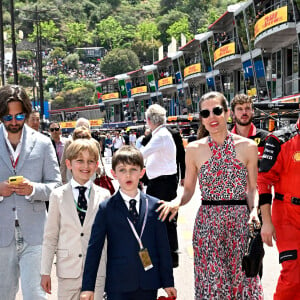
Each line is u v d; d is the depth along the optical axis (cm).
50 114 11175
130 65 15600
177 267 709
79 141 448
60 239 443
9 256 441
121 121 8881
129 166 388
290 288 427
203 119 441
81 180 452
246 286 425
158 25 18950
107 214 387
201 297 428
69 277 438
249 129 625
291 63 3322
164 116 714
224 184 432
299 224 440
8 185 426
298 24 2959
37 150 461
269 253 760
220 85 4816
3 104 440
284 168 446
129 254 380
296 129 449
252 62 3738
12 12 2973
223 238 429
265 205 447
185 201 446
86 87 16812
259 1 3500
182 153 759
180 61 6084
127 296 379
